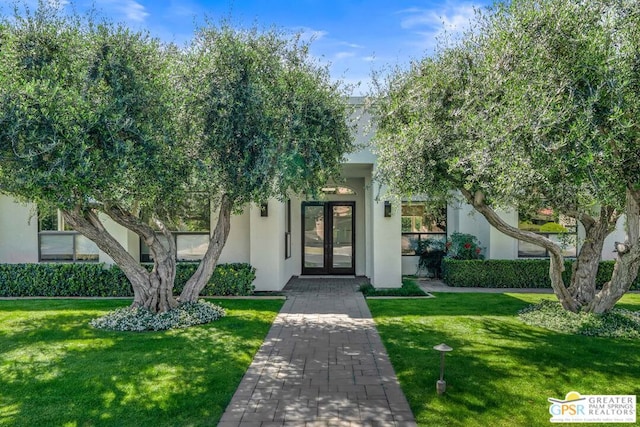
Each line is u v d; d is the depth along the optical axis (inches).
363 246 588.4
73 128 213.6
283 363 231.8
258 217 462.3
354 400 185.3
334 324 315.3
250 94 269.6
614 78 194.1
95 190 231.9
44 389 196.1
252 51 280.2
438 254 556.4
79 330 295.1
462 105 263.0
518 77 221.1
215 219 475.2
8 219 468.8
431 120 277.3
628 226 281.4
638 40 203.6
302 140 276.2
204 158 270.2
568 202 257.6
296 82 287.6
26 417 169.9
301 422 165.9
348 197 589.0
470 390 193.8
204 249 479.2
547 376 210.1
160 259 324.2
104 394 190.5
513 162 200.1
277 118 275.3
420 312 351.6
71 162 216.4
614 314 305.1
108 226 450.9
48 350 251.4
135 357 238.8
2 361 233.3
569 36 216.8
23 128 208.8
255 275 455.5
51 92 216.8
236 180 274.2
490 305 378.0
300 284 516.4
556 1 224.5
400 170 275.9
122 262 317.1
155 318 304.5
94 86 237.8
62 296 428.5
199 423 164.9
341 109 310.2
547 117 189.9
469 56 278.1
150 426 162.9
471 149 237.3
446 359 234.5
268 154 266.7
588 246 331.6
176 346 258.8
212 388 197.2
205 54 281.1
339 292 455.8
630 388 196.2
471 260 494.6
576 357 237.3
